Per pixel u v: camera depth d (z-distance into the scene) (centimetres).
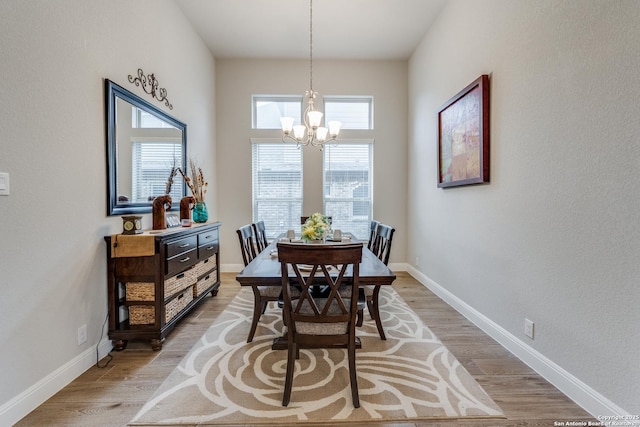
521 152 207
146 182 269
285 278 162
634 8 133
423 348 224
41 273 166
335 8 336
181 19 340
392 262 471
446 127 320
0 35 142
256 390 174
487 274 249
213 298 339
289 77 459
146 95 271
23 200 155
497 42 234
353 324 162
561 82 173
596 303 153
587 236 157
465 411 157
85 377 188
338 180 472
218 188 461
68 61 183
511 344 218
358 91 463
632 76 135
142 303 222
